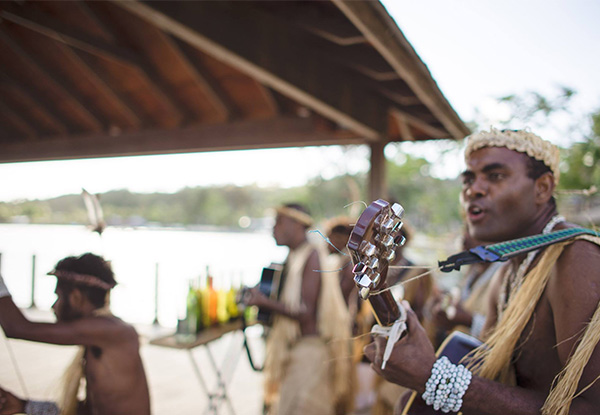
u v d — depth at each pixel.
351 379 2.55
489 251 0.89
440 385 0.87
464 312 2.08
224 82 4.52
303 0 2.73
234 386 3.70
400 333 0.86
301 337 2.58
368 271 0.73
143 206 46.12
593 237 0.92
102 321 1.56
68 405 1.59
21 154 5.91
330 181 18.83
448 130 4.27
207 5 2.45
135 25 3.92
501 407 0.87
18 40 4.12
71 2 3.70
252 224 43.00
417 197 14.27
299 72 3.10
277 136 4.68
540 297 0.97
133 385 1.60
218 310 2.78
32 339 1.46
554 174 1.04
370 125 3.99
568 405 0.81
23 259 8.27
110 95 4.79
